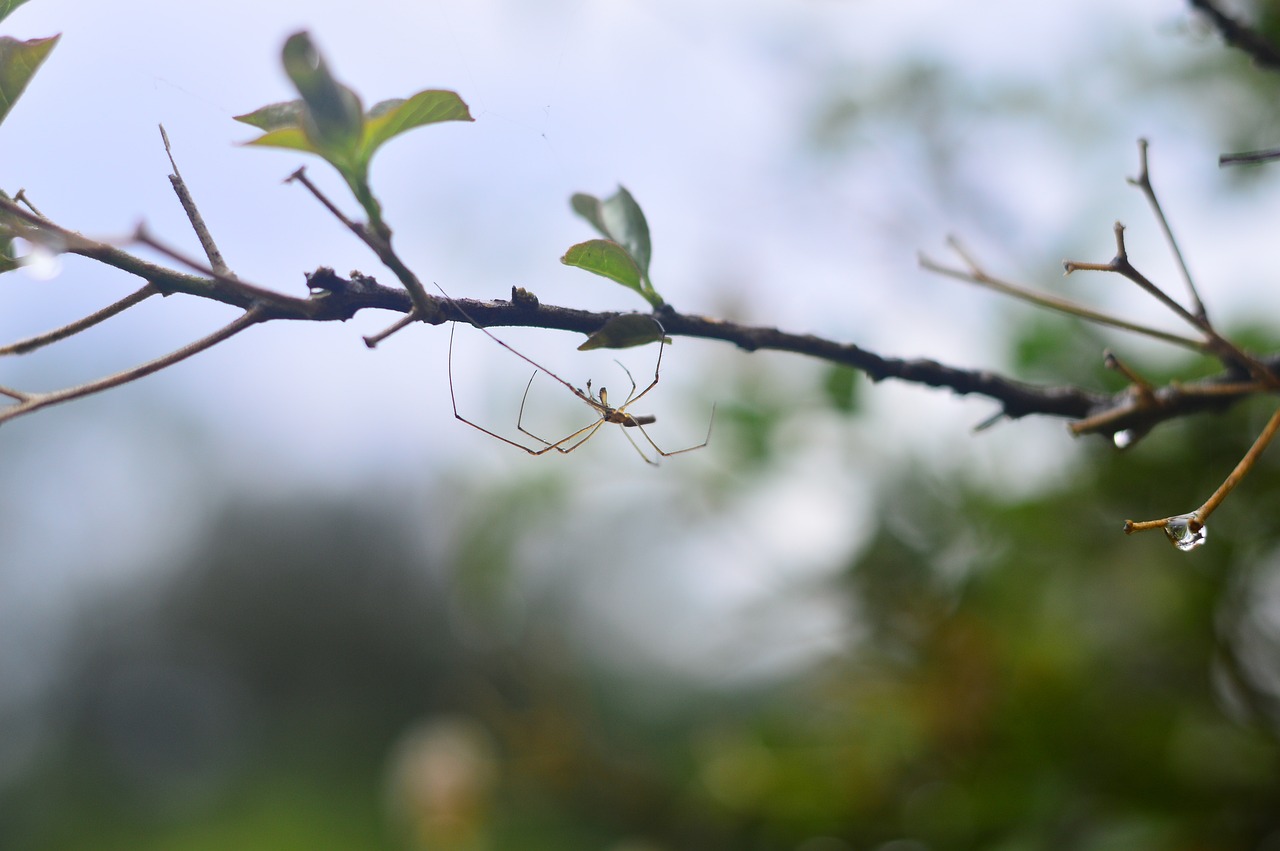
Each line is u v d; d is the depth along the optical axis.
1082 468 0.43
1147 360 0.41
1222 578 0.41
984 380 0.31
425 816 0.54
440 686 1.89
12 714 1.95
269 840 1.42
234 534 2.29
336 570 2.23
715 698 0.58
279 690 2.18
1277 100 0.41
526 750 0.54
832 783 0.44
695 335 0.30
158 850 1.55
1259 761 0.39
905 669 0.45
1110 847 0.37
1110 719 0.40
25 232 0.28
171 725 2.04
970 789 0.40
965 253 0.34
